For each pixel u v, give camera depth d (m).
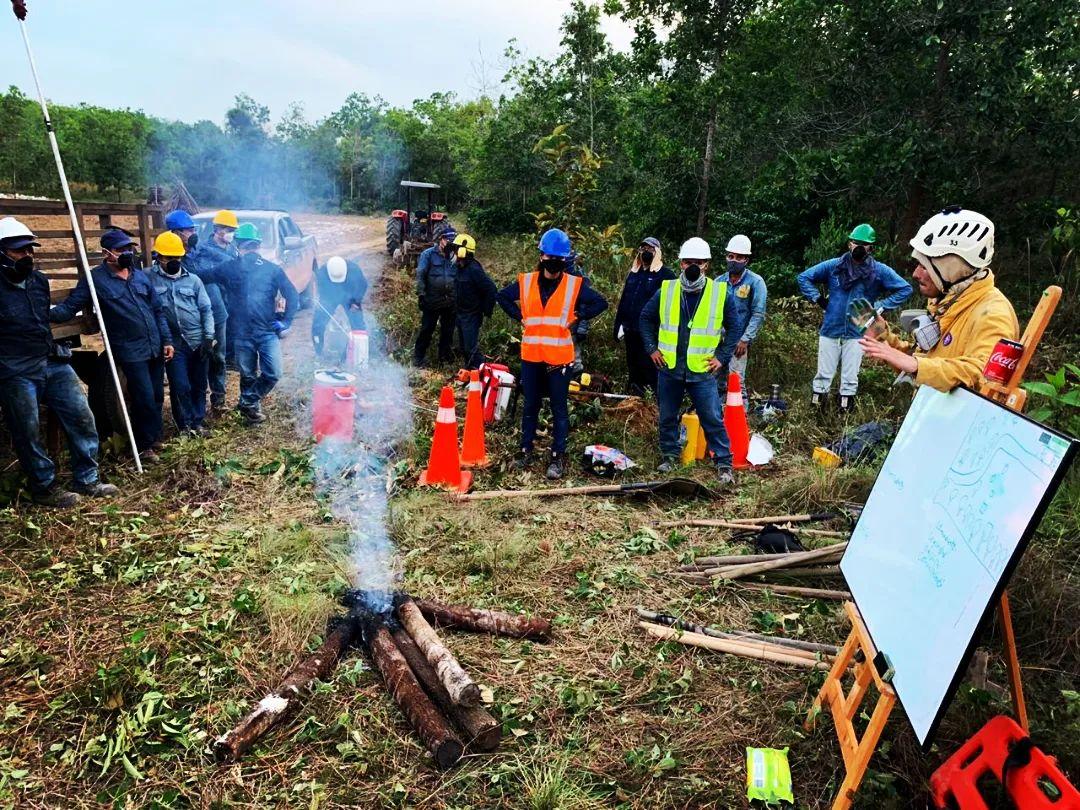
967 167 10.80
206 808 2.49
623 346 8.40
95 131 36.69
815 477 5.00
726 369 6.12
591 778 2.64
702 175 14.86
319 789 2.56
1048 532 4.04
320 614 3.52
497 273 13.25
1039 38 9.79
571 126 19.36
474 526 4.56
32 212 5.39
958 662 1.73
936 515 2.09
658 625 3.55
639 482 5.39
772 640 3.41
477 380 5.65
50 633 3.43
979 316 2.60
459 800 2.54
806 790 2.57
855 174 11.08
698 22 13.73
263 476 5.33
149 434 5.51
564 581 3.99
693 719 2.93
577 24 18.98
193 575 3.96
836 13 11.50
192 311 5.75
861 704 2.92
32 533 4.37
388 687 3.01
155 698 2.92
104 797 2.54
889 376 7.33
